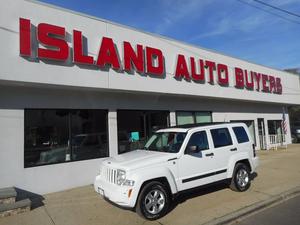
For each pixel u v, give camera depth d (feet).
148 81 38.42
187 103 48.49
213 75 49.39
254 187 29.60
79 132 34.17
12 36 27.27
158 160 22.11
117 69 34.91
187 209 23.20
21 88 29.84
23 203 23.90
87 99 34.96
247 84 57.62
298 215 21.47
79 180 32.91
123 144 38.24
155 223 20.47
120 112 38.58
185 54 44.60
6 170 28.04
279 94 69.41
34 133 30.55
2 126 28.25
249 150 28.89
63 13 31.04
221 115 56.08
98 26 33.91
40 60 28.78
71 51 31.22
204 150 25.09
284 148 68.74
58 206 25.31
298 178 33.50
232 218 20.98
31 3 28.81
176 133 25.57
